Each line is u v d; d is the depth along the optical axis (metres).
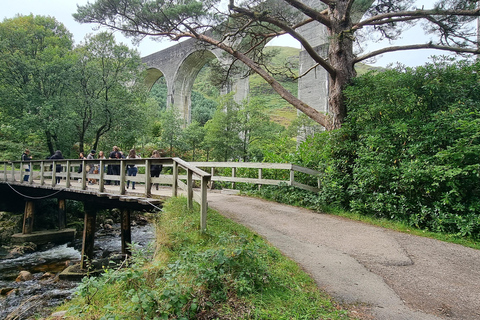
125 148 28.69
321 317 3.06
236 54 11.57
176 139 30.53
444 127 7.23
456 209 6.47
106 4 10.88
